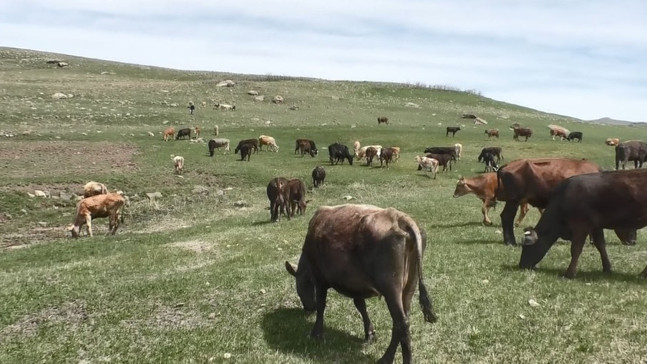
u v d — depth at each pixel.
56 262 19.02
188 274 14.91
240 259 16.81
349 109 89.12
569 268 13.30
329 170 43.50
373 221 8.72
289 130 66.00
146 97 86.25
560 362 8.70
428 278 13.46
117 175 38.22
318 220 9.77
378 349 9.56
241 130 65.38
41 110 67.00
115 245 21.42
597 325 9.92
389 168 45.59
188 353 9.63
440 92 117.75
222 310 11.93
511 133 72.56
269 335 10.40
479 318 10.68
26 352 9.83
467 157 52.59
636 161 46.28
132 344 10.21
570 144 61.06
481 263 14.90
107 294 13.14
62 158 43.94
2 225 26.98
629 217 12.83
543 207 17.36
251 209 31.72
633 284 12.45
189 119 71.44
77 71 124.19
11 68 120.81
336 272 9.16
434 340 9.82
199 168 42.78
